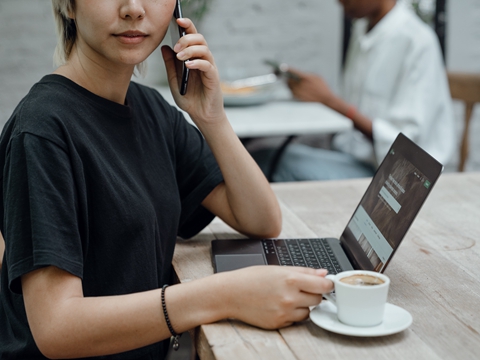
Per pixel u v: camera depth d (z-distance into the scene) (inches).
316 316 32.9
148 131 43.7
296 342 31.1
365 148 109.0
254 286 32.9
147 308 33.1
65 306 32.5
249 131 91.7
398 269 41.2
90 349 32.8
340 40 140.3
